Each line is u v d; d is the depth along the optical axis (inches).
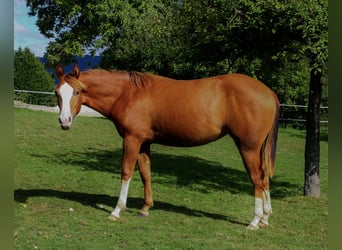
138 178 374.0
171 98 247.3
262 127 237.3
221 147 611.8
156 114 249.8
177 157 508.4
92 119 813.9
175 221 253.1
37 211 256.8
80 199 291.9
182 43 348.5
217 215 271.4
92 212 262.1
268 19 280.2
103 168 410.6
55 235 216.4
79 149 512.4
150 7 758.5
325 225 258.2
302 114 900.0
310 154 333.7
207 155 535.8
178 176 396.8
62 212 258.1
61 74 244.5
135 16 912.9
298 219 270.1
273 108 240.2
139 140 253.3
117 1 917.8
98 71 256.2
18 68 987.9
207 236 227.1
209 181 381.7
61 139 569.9
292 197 331.0
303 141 712.4
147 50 741.3
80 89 246.8
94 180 356.2
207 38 306.3
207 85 246.1
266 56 311.4
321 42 263.1
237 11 287.7
